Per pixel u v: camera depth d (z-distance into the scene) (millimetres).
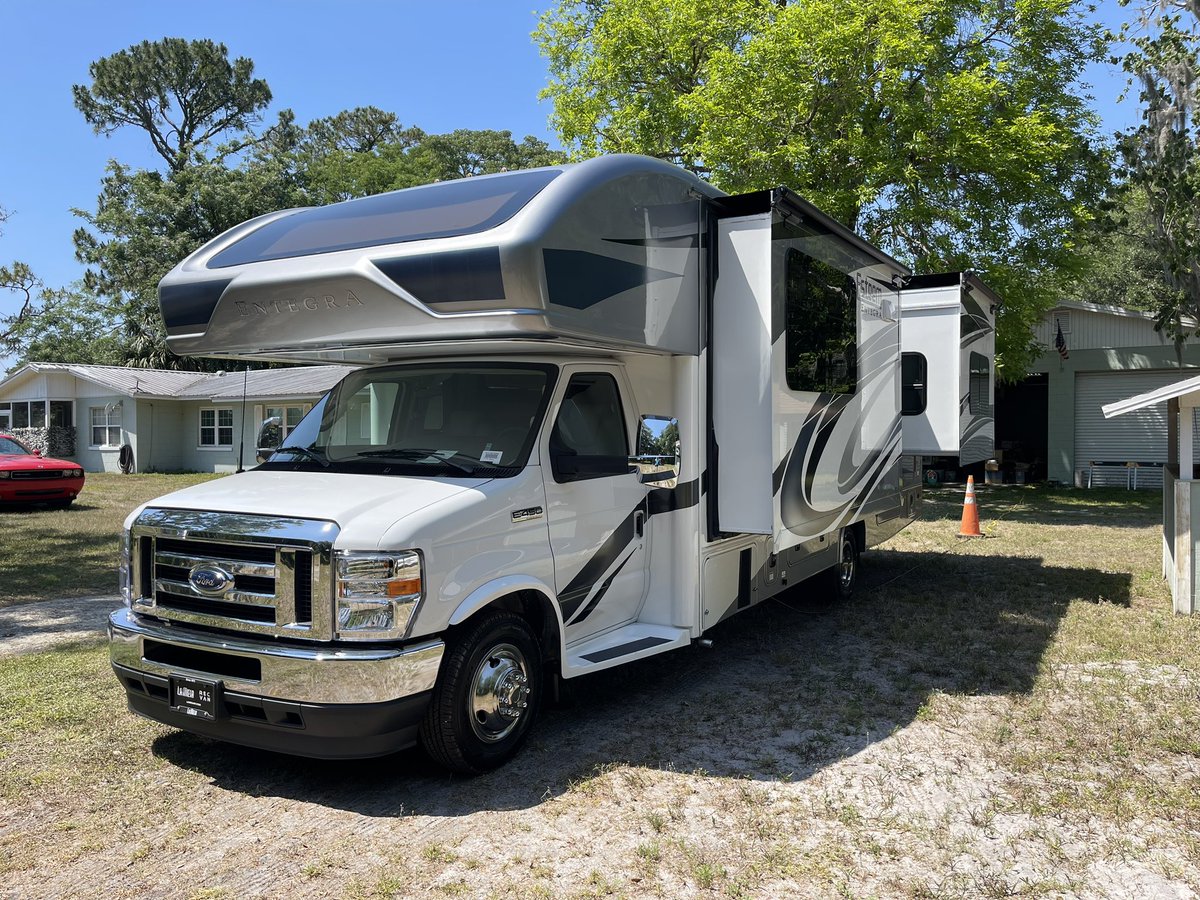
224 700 3846
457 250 3902
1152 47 11414
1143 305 27453
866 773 4152
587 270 4152
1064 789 3943
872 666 5883
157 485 21844
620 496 4945
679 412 5180
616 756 4359
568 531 4539
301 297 4348
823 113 14453
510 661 4227
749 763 4277
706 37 16062
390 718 3674
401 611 3674
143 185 35625
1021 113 14492
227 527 3912
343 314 4266
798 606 7594
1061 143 14461
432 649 3771
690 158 16531
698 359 5184
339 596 3674
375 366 5148
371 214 4695
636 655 4738
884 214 15383
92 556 10734
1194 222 11727
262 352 4949
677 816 3717
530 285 3822
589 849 3455
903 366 8344
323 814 3771
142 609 4168
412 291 4039
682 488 5152
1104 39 14914
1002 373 15938
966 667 5801
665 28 16375
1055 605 7574
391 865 3344
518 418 4543
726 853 3414
